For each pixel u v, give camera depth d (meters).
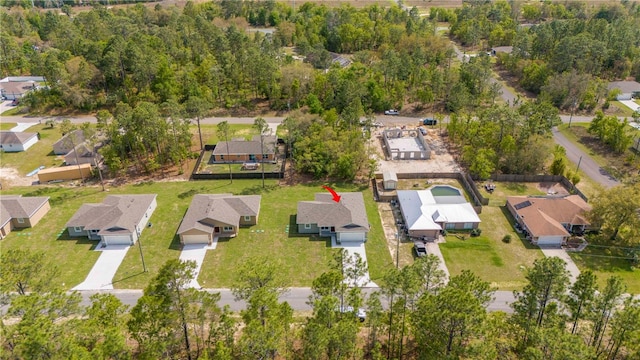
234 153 87.62
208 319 44.72
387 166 86.00
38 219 68.62
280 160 88.62
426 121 105.81
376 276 57.12
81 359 32.44
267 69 114.31
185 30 152.25
